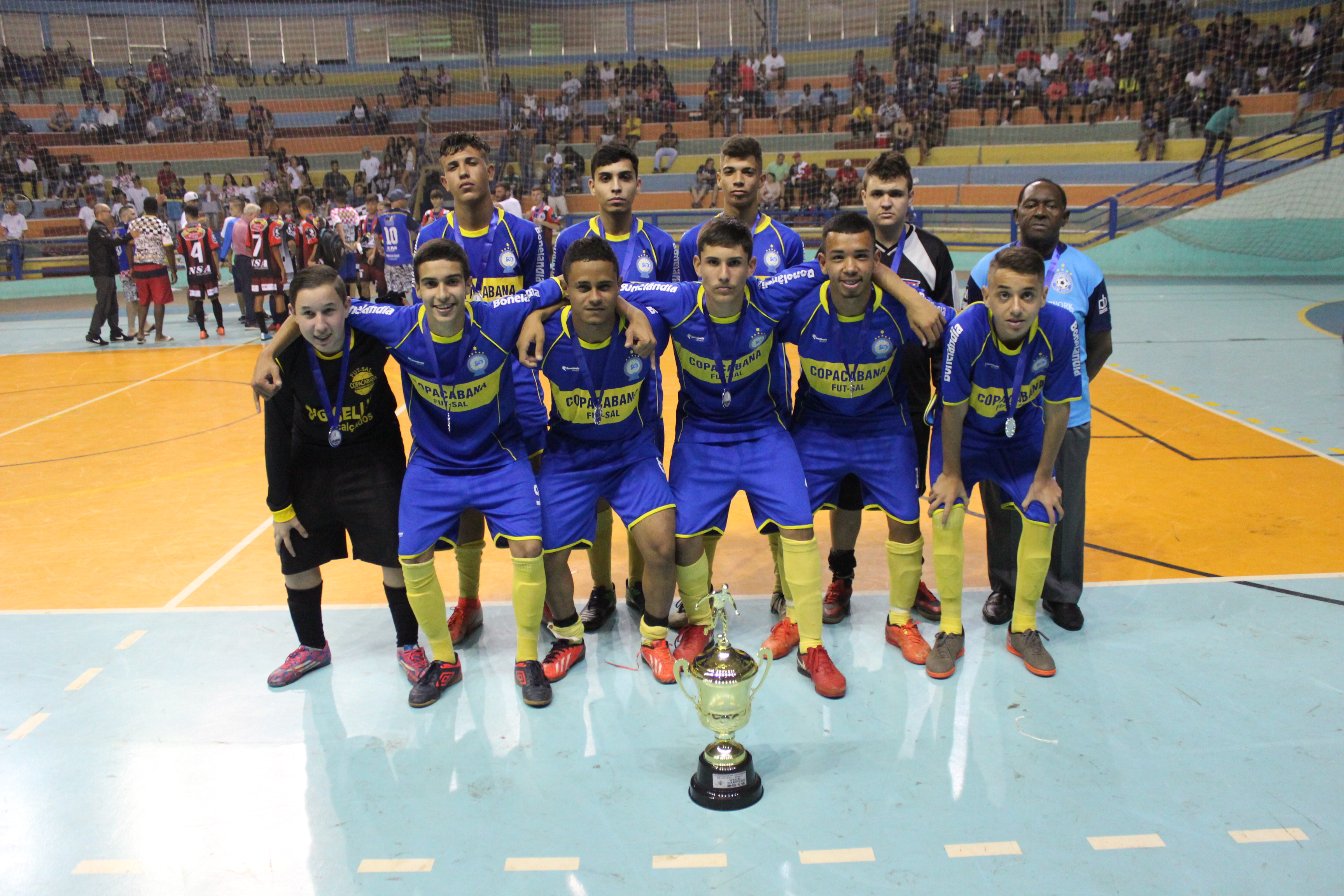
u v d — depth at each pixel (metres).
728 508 3.55
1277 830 2.50
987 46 23.11
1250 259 15.95
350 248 12.20
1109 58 20.31
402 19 27.66
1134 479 5.60
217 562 4.65
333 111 26.20
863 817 2.59
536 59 27.47
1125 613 3.84
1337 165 15.21
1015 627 3.55
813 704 3.21
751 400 3.50
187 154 24.19
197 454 6.70
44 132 24.31
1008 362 3.22
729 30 26.72
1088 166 19.27
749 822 2.58
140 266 11.73
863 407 3.50
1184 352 9.52
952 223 19.55
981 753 2.88
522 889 2.34
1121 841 2.47
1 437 7.21
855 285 3.10
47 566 4.60
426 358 3.10
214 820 2.64
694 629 3.63
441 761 2.91
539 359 3.12
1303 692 3.20
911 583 3.57
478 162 4.02
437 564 4.75
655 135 23.97
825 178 19.55
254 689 3.39
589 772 2.84
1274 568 4.23
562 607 3.52
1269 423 6.75
